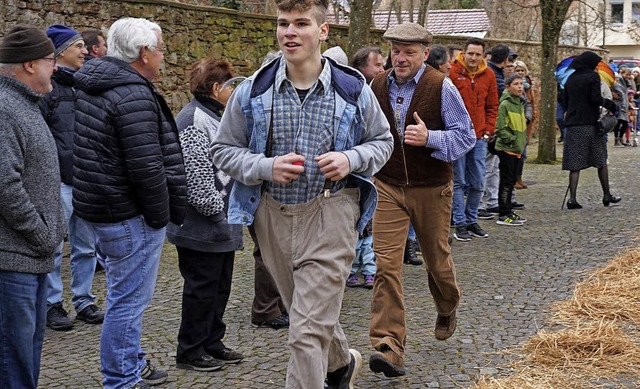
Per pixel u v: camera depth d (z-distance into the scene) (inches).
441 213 175.6
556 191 461.1
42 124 143.9
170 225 179.0
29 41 140.5
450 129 171.9
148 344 200.5
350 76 133.0
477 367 180.1
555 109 614.2
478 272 270.8
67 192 220.8
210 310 180.2
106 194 152.7
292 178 124.6
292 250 130.6
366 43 414.3
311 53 127.3
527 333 203.8
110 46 157.2
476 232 334.3
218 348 185.9
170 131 160.9
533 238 330.0
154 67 160.4
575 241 321.1
